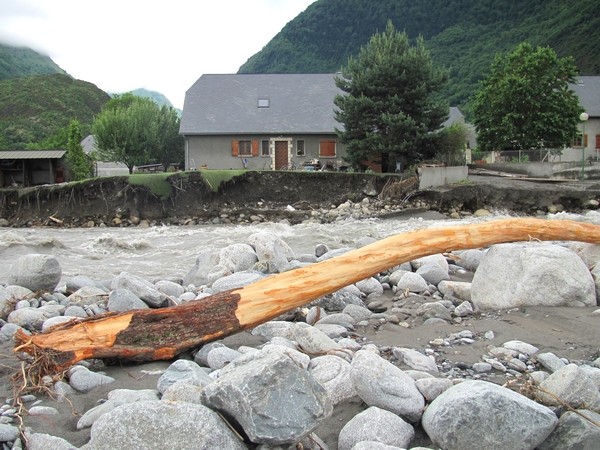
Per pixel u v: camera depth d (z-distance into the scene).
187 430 3.03
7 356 5.67
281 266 9.67
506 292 6.73
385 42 31.06
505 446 3.34
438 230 7.30
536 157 33.78
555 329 5.84
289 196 27.48
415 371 4.50
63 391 4.68
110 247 17.41
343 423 3.88
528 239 7.78
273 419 3.18
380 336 6.05
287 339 5.56
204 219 26.47
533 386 4.18
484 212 24.55
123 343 5.27
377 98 30.44
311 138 38.59
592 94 48.47
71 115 92.81
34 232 23.66
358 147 30.70
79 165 37.84
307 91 41.81
